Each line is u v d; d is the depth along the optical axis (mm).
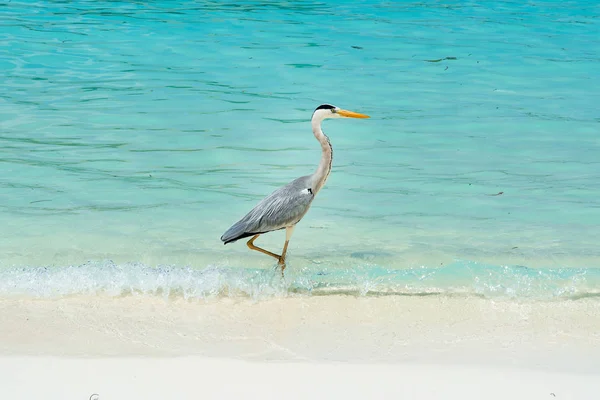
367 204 12188
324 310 8844
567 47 22672
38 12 26172
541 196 12531
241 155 14250
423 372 7449
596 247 10633
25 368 7414
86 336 8148
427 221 11531
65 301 8992
